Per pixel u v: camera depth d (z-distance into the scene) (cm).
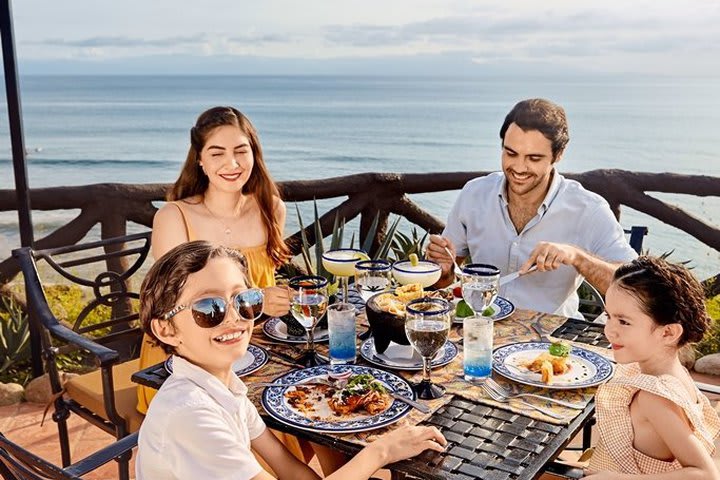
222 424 138
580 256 235
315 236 430
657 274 161
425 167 3359
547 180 276
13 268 421
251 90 6569
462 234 300
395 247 454
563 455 212
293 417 162
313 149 3553
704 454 148
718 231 412
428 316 169
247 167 261
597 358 192
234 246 270
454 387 178
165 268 143
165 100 5706
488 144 3841
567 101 5625
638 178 419
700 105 5222
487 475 139
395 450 145
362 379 169
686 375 169
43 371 365
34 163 3075
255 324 229
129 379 260
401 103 5497
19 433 322
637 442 158
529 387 178
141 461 140
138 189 400
